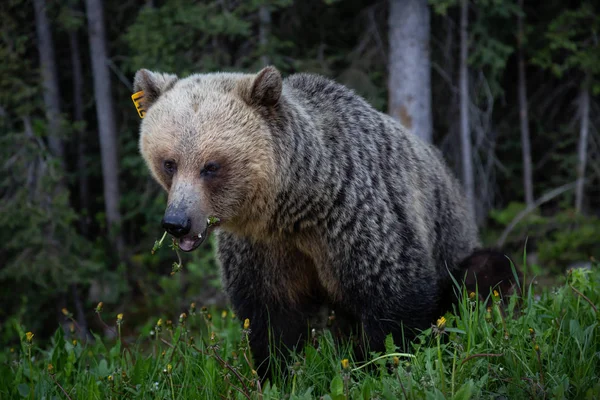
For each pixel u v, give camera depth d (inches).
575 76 843.4
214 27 719.1
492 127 893.8
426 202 317.7
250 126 265.3
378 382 245.3
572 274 316.5
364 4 847.7
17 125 826.8
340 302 300.8
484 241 816.9
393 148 305.4
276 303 304.0
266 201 273.9
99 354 341.4
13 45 794.8
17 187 768.9
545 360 248.8
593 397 214.1
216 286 732.7
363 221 280.7
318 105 296.8
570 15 765.9
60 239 763.4
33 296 745.0
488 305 312.7
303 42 813.9
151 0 834.8
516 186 899.4
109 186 880.3
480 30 770.8
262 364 305.1
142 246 869.8
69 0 839.1
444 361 259.0
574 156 831.1
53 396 277.7
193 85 277.7
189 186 256.1
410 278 286.4
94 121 986.7
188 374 276.1
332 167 279.3
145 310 814.5
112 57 911.7
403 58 723.4
